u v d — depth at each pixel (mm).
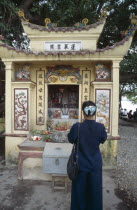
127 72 7387
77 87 4621
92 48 3773
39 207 2422
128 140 6375
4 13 5012
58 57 3484
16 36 5906
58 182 2949
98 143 2023
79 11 5914
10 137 3768
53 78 3949
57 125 4242
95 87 3617
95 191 1943
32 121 3986
